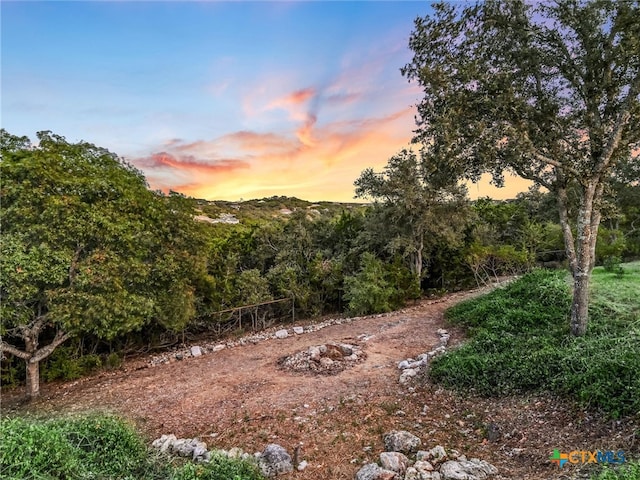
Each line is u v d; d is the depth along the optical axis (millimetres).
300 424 5812
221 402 7004
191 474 3830
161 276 9250
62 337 8422
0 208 6926
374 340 10383
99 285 7617
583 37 6996
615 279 10773
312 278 15359
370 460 4691
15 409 7586
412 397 6520
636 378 4988
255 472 4191
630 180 8812
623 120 6684
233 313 13711
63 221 7324
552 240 19156
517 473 4090
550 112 7270
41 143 7934
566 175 7777
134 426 5742
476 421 5461
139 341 11539
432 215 15383
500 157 7359
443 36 7188
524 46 7219
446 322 11469
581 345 6746
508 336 8133
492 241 19391
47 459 3314
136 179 9438
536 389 5910
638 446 4055
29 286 7004
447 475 4023
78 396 8031
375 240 16641
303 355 9109
